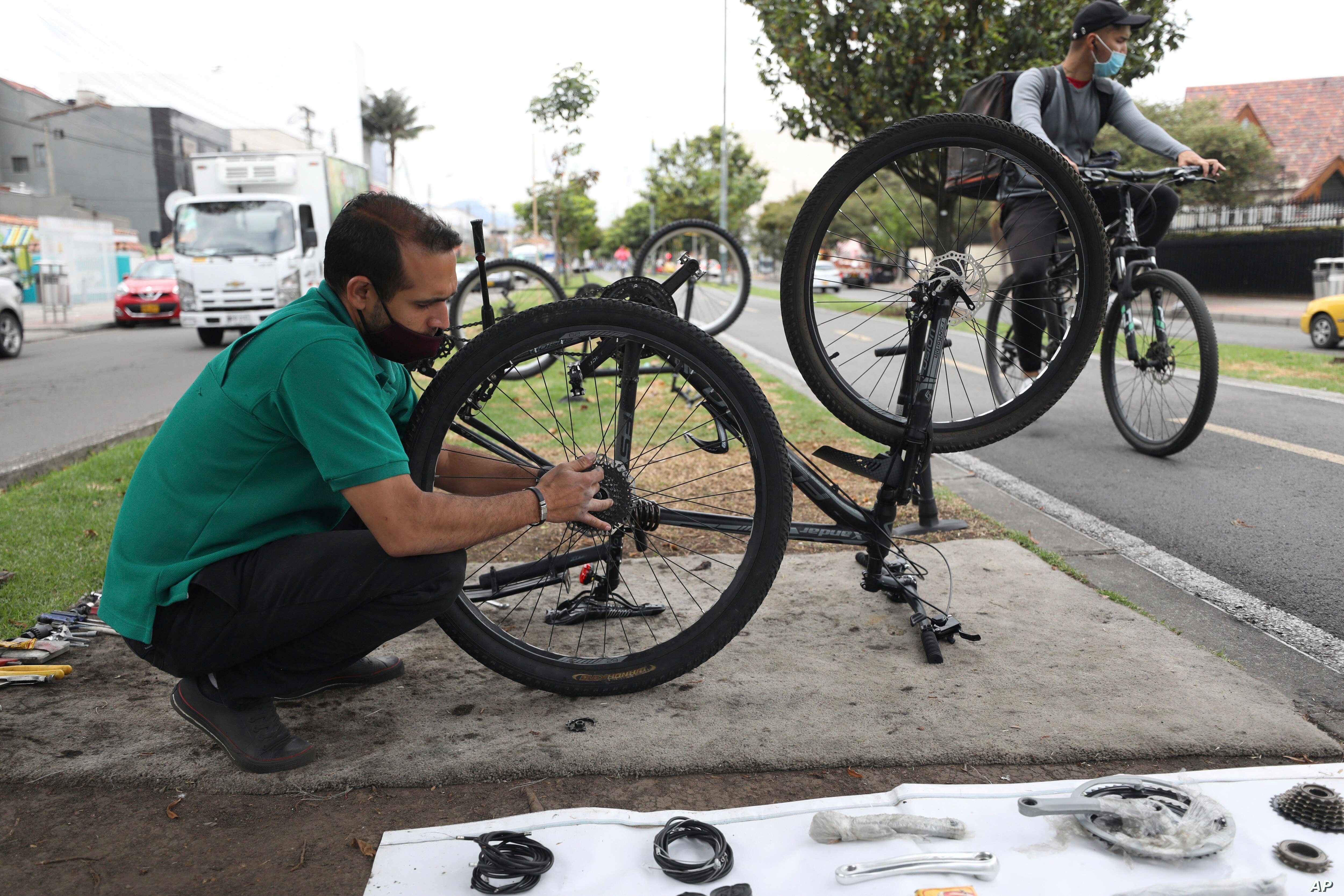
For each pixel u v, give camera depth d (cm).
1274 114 3291
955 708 199
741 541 326
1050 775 175
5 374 980
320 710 208
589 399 612
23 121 4291
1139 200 430
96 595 277
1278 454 439
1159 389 452
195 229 1253
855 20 1439
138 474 179
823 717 197
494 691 217
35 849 160
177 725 201
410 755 186
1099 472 425
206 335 1305
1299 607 258
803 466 233
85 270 2652
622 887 143
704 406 215
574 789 175
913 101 1471
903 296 251
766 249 5881
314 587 171
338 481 165
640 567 301
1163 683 209
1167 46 1366
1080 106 412
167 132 4459
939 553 263
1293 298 2055
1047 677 213
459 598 207
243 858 156
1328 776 166
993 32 1375
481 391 203
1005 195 351
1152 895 134
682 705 205
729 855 148
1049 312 336
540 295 629
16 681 219
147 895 147
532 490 190
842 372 261
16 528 348
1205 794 161
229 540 174
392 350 184
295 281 1262
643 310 198
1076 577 286
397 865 150
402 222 170
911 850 151
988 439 236
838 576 288
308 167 1351
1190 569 292
